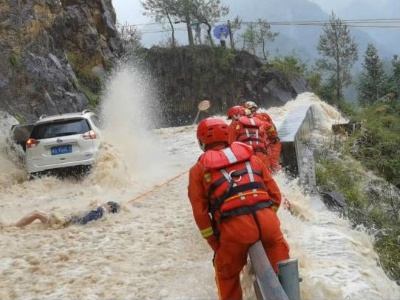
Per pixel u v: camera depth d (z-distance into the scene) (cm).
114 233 658
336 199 818
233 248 360
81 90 2173
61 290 476
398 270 667
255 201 363
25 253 597
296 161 877
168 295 447
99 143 1078
